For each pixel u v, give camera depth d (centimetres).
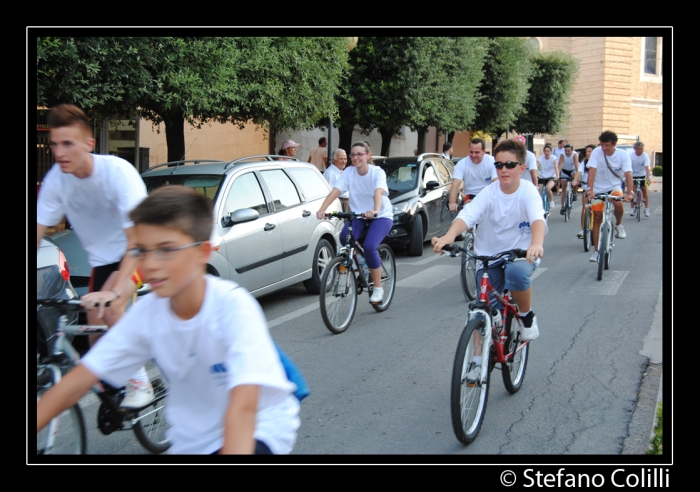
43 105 880
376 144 2577
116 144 1672
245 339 213
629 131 4144
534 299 845
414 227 1195
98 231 412
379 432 446
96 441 424
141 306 231
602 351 627
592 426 454
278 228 793
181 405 236
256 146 2022
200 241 216
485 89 2500
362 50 1752
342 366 591
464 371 421
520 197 481
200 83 970
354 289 728
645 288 911
